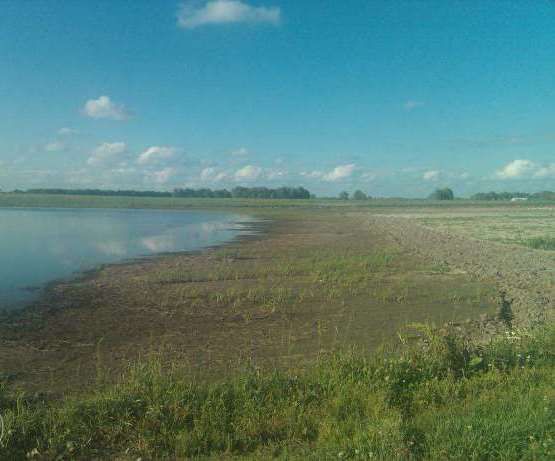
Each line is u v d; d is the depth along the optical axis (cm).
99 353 940
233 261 2220
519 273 1873
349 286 1628
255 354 929
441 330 826
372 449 504
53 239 3106
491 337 1014
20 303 1371
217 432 566
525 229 4056
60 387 758
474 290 1557
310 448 537
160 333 1085
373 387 659
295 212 7688
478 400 625
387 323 1174
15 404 660
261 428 580
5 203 9519
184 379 725
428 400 647
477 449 505
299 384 678
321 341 1019
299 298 1446
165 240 3178
